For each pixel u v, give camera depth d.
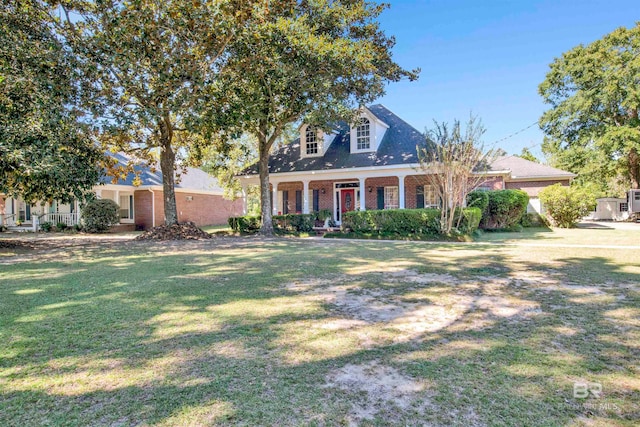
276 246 11.55
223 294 5.18
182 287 5.65
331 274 6.56
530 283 5.62
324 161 18.52
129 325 3.87
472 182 13.73
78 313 4.32
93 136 13.06
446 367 2.79
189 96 11.73
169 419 2.15
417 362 2.89
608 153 23.77
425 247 10.66
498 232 15.59
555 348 3.12
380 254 9.19
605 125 24.03
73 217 20.84
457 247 10.52
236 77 12.94
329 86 13.52
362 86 14.43
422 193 17.92
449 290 5.26
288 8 12.88
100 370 2.82
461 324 3.79
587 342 3.25
